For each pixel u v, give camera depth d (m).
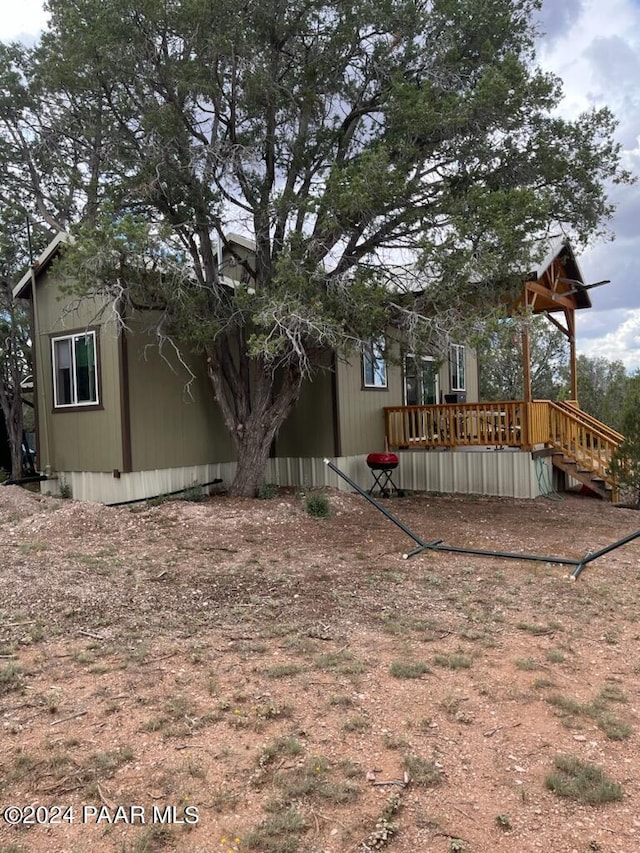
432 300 8.14
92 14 8.22
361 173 7.80
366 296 7.88
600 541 7.95
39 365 11.02
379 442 13.05
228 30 8.08
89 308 10.10
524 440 11.47
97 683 3.65
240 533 7.86
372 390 12.88
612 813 2.53
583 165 9.13
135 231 7.49
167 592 5.42
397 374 13.95
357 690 3.61
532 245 8.15
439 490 12.58
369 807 2.54
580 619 4.95
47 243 16.25
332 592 5.55
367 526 8.59
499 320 7.86
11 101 14.54
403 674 3.82
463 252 7.77
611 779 2.76
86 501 9.91
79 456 10.43
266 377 10.10
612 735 3.14
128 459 9.74
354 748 2.99
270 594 5.46
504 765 2.87
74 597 5.18
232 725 3.19
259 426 10.19
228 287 10.13
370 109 9.32
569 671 3.96
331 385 11.71
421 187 8.76
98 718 3.24
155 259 8.08
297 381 10.00
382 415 13.19
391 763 2.87
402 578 6.02
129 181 8.91
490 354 8.02
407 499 11.58
